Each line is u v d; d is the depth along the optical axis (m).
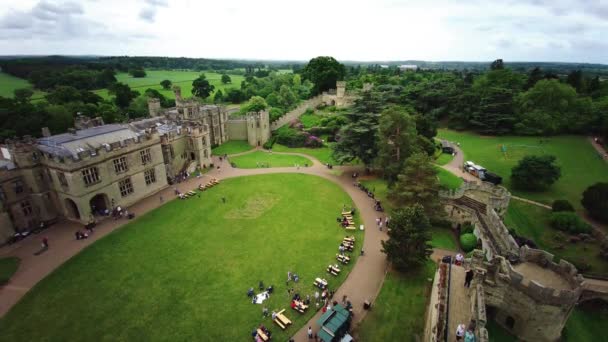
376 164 66.69
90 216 52.41
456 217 52.66
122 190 58.22
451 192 54.12
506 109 102.62
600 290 37.19
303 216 55.91
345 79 193.38
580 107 99.50
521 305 30.66
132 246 47.09
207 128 80.00
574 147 86.25
